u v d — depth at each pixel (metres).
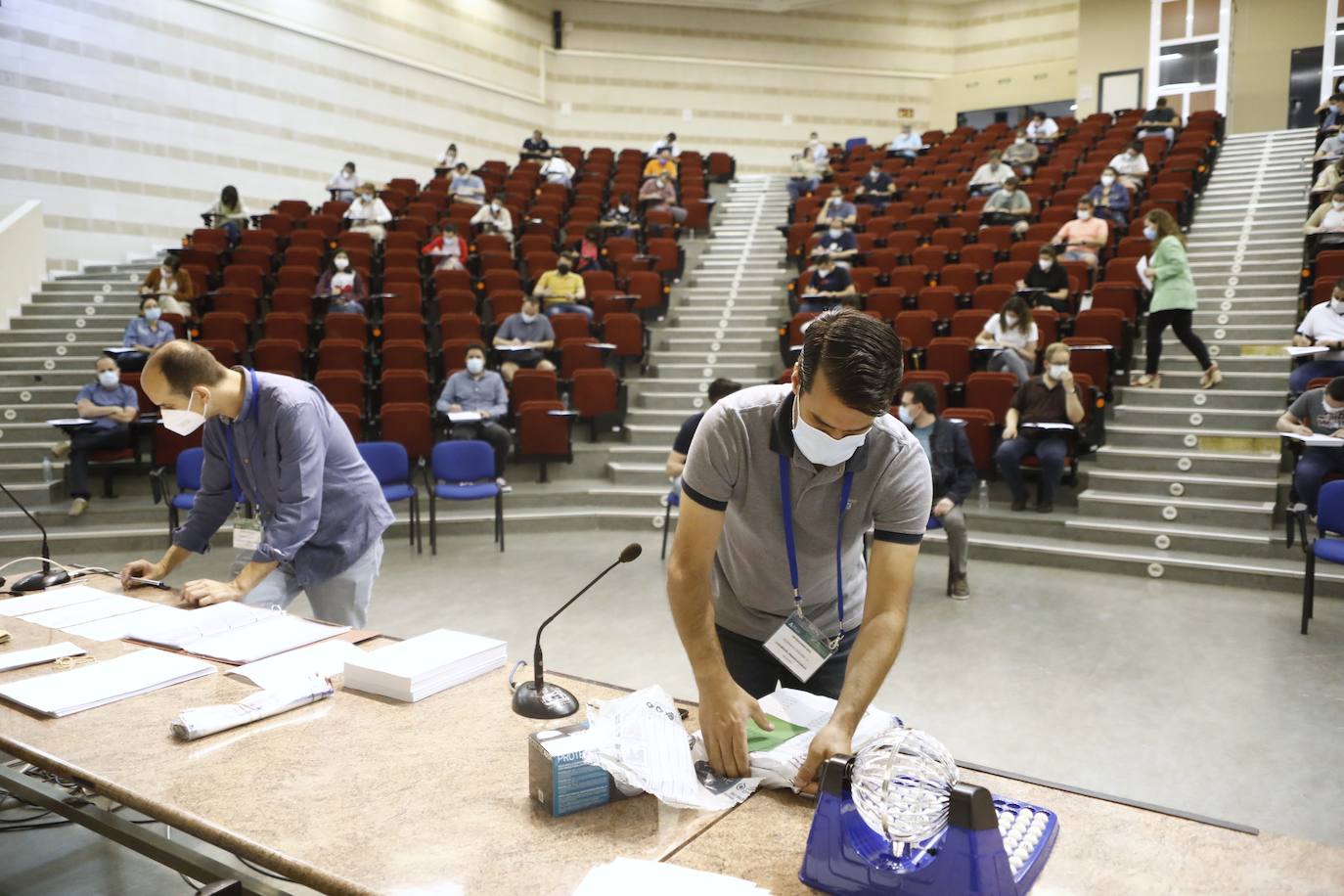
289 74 12.91
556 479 7.78
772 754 1.56
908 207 11.46
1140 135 12.73
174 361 2.37
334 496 2.76
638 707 1.65
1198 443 6.57
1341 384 5.33
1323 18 14.98
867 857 1.22
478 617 4.88
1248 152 12.35
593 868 1.29
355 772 1.58
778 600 1.98
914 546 1.74
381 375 7.52
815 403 1.49
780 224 12.93
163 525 6.49
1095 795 1.51
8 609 2.49
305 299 8.88
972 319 7.64
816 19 18.20
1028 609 4.96
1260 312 8.05
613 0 17.27
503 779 1.57
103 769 1.58
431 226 11.55
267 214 11.61
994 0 18.48
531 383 7.63
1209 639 4.48
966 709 3.67
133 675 1.98
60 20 10.34
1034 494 6.65
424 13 14.79
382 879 1.26
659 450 7.81
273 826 1.40
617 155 17.39
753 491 1.79
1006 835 1.33
